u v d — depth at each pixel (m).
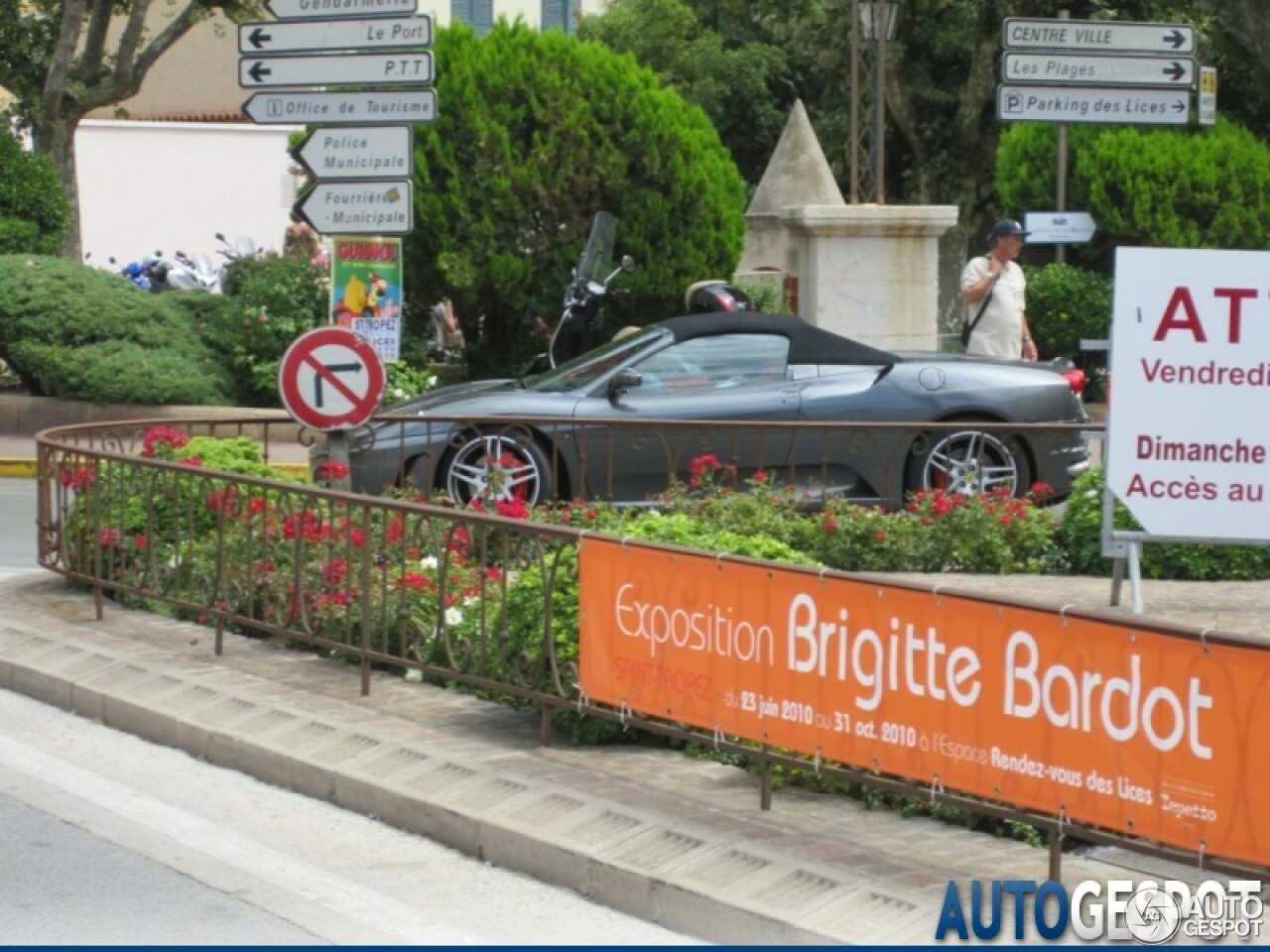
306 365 11.61
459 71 22.62
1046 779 6.30
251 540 10.51
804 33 36.81
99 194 39.72
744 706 7.45
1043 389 14.95
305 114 13.80
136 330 22.16
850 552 12.68
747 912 6.41
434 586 9.41
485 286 22.97
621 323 23.47
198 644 10.70
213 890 7.05
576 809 7.50
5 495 18.38
